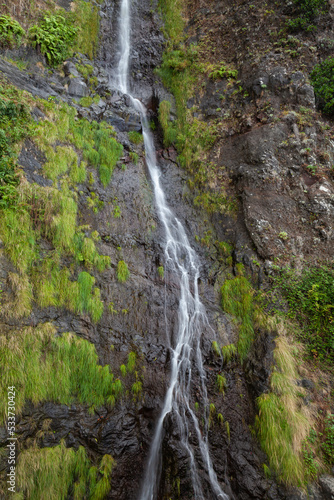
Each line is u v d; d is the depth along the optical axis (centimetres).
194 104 1058
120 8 1238
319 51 900
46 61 869
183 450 518
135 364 580
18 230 554
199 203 892
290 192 780
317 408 537
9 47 800
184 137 998
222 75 1039
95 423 502
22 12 872
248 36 1045
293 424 505
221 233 833
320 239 712
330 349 595
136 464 509
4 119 643
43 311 531
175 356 618
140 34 1237
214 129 970
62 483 439
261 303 672
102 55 1095
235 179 870
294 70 899
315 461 483
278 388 546
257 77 944
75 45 977
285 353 586
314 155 799
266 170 812
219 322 675
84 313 579
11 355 455
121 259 698
